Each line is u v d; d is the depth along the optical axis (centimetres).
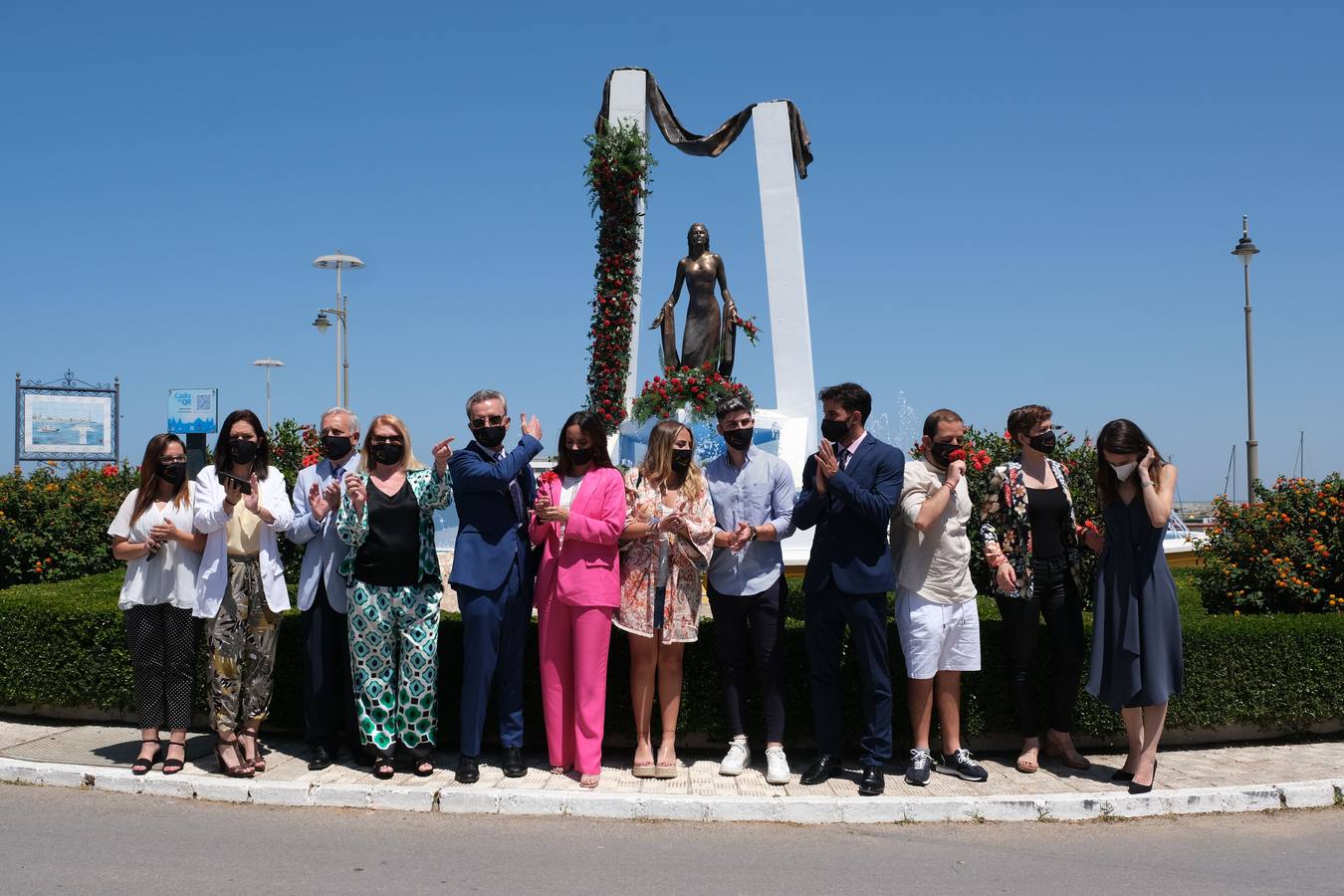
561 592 544
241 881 408
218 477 542
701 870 429
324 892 397
